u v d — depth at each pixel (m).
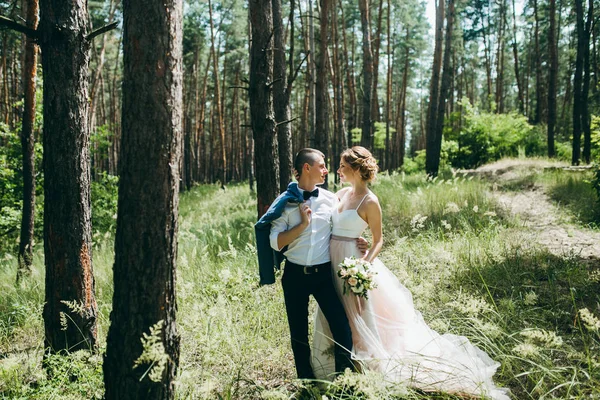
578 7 15.23
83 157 4.23
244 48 32.66
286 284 3.60
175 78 2.74
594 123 9.04
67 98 4.10
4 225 12.89
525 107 38.09
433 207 9.16
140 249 2.73
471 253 6.02
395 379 3.18
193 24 31.69
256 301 4.94
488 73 39.38
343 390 3.00
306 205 3.58
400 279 4.81
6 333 5.48
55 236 4.14
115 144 37.47
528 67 38.44
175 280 2.90
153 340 2.50
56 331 4.20
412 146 61.94
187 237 9.50
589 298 4.57
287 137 8.31
